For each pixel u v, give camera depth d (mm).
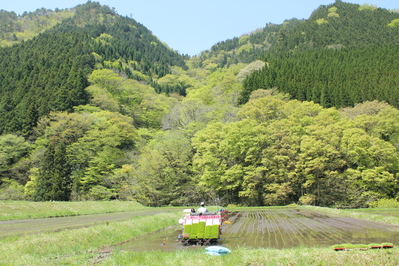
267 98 62875
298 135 51938
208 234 13688
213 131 54438
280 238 14289
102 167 55469
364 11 156500
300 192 51062
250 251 10828
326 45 128875
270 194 47250
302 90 78500
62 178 51219
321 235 14891
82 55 108625
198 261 9797
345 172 47438
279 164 49156
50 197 48750
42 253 11531
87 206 31781
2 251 11094
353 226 18172
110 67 116438
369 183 44344
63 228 17125
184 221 14719
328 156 47438
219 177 50250
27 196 53688
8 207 24859
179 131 64250
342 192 47125
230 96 86062
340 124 51062
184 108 73000
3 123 69000
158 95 102938
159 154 53125
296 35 141375
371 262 9344
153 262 9914
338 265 9219
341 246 10938
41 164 54938
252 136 51250
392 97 66500
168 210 33812
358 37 128750
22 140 62156
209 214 14938
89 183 55344
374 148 44000
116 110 83312
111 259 10367
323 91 72938
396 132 52500
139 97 95438
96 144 58031
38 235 13234
